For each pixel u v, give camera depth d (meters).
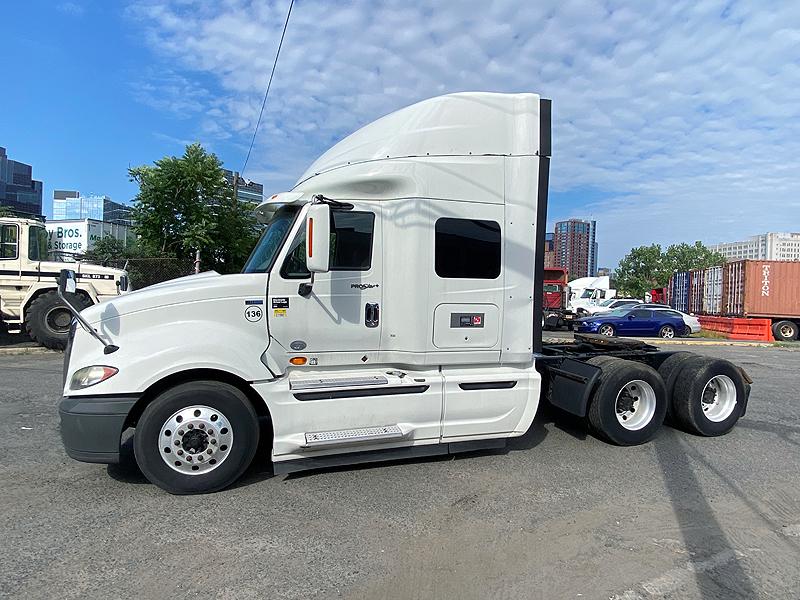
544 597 3.04
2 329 12.94
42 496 4.31
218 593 3.01
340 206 4.79
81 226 43.19
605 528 3.92
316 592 3.05
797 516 4.19
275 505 4.21
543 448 5.75
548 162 5.29
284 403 4.50
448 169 4.98
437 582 3.18
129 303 4.46
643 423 5.87
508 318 5.20
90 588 3.03
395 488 4.59
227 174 22.12
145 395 4.45
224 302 4.58
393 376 4.92
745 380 6.44
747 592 3.11
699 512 4.22
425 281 4.91
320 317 4.78
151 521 3.89
